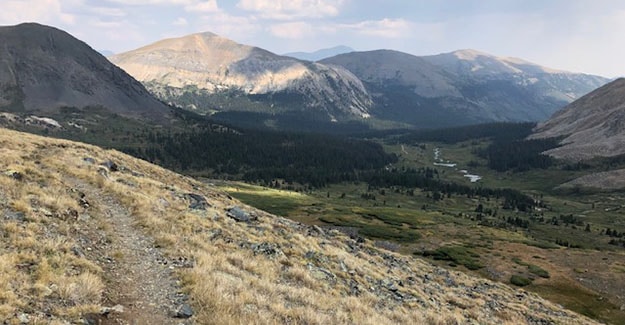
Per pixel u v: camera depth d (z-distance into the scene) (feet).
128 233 81.61
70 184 105.81
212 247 83.46
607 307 247.29
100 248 68.95
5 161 102.63
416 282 132.16
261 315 55.57
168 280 61.36
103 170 133.69
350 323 67.10
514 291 178.70
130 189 117.70
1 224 62.28
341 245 149.69
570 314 163.84
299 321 59.47
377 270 125.59
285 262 92.48
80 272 55.36
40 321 40.68
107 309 47.37
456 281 160.45
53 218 73.20
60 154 146.82
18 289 45.75
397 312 84.02
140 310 50.39
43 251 57.62
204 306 54.70
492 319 114.93
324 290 83.41
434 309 102.22
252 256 88.79
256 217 134.62
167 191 134.31
